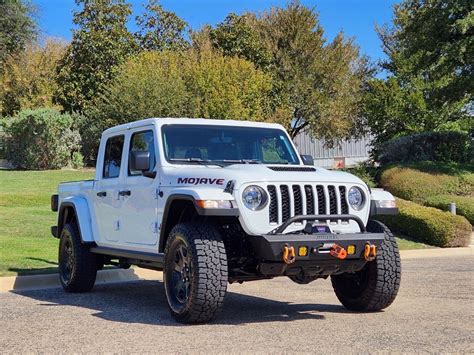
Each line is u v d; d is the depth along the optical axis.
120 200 8.36
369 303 7.39
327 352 5.50
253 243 6.58
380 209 7.25
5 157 29.72
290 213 6.63
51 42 39.12
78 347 5.86
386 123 34.31
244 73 28.80
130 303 8.49
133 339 6.12
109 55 33.56
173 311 6.89
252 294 9.27
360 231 6.93
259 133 8.31
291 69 37.56
